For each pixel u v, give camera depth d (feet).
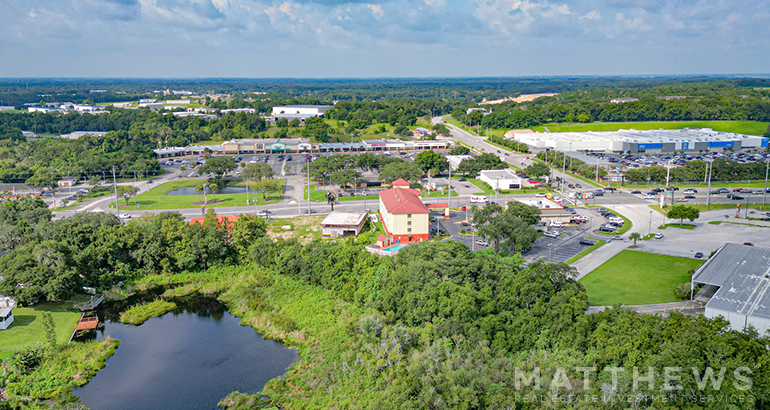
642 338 280.92
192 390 313.94
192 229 504.02
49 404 295.69
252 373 331.57
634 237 524.11
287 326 380.37
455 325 324.19
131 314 414.00
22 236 491.72
